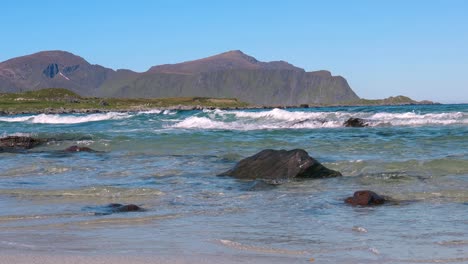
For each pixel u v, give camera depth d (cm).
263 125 3841
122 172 1664
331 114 4391
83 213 1010
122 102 17475
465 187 1248
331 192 1255
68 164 1906
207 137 2753
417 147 2134
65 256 665
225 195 1242
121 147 2528
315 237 811
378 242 773
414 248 734
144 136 2908
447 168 1538
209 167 1755
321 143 2378
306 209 1058
